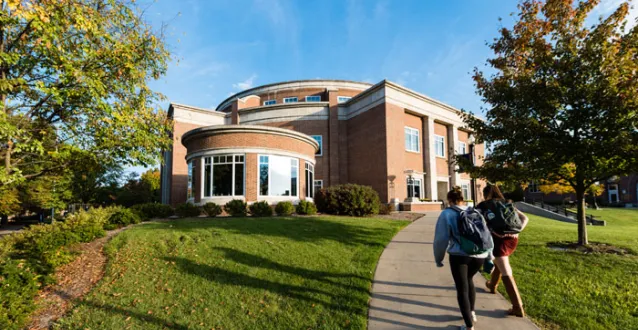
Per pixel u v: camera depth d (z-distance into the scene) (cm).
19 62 736
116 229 1199
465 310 388
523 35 835
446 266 670
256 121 2853
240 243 838
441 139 2806
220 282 621
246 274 646
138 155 905
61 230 994
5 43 739
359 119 2566
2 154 809
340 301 521
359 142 2545
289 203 1571
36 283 618
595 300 492
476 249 390
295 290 571
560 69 766
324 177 2639
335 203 1547
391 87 2373
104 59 801
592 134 749
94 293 618
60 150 849
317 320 475
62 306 590
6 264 616
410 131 2558
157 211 1492
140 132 873
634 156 654
